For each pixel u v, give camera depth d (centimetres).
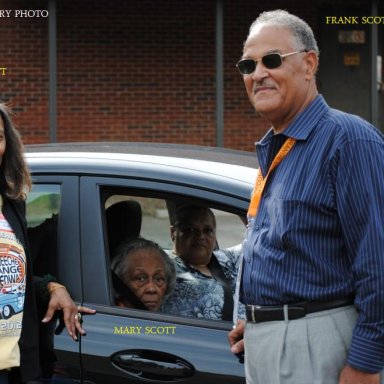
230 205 315
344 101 1549
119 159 334
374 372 256
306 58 279
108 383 308
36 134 1432
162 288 341
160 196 323
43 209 331
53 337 315
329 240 264
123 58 1452
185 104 1477
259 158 287
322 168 263
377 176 258
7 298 300
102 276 320
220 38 1238
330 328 265
